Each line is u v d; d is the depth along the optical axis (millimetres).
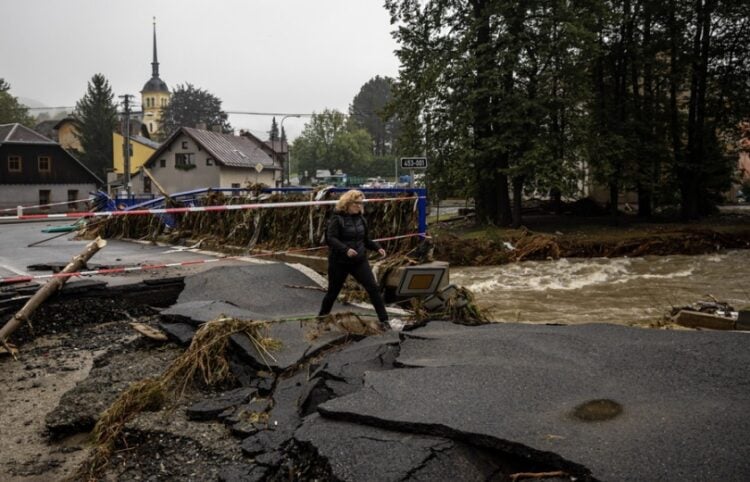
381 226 10758
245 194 16234
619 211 37281
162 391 5508
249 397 5422
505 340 5617
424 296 8367
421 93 28406
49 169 54406
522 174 27672
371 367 5422
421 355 5512
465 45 27297
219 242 14914
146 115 146625
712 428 3559
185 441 4742
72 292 8969
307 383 5336
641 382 4383
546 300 15539
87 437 5227
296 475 3979
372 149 140250
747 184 49812
